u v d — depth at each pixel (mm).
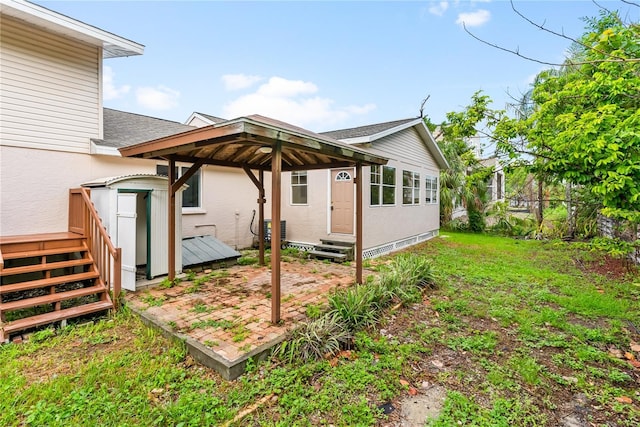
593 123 3512
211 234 8500
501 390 2711
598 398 2604
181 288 5059
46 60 5535
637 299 5000
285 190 9242
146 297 4598
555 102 4754
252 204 9609
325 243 8359
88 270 4996
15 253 4238
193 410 2357
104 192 5004
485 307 4621
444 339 3637
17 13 5035
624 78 3748
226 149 5211
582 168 4039
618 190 3566
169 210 5223
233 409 2404
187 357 3158
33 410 2348
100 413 2334
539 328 3938
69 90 5812
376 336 3672
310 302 4449
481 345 3475
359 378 2822
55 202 5637
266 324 3682
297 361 3041
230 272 6160
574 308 4543
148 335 3559
